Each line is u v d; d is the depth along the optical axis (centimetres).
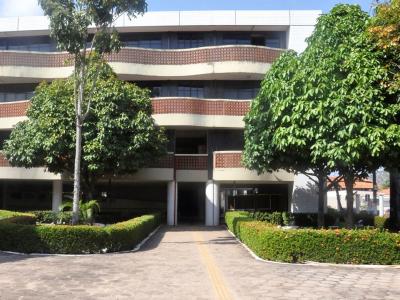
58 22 1595
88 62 1684
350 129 1309
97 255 1397
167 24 2761
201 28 2814
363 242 1256
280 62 1584
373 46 1407
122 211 2834
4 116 2784
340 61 1409
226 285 965
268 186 2902
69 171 2269
